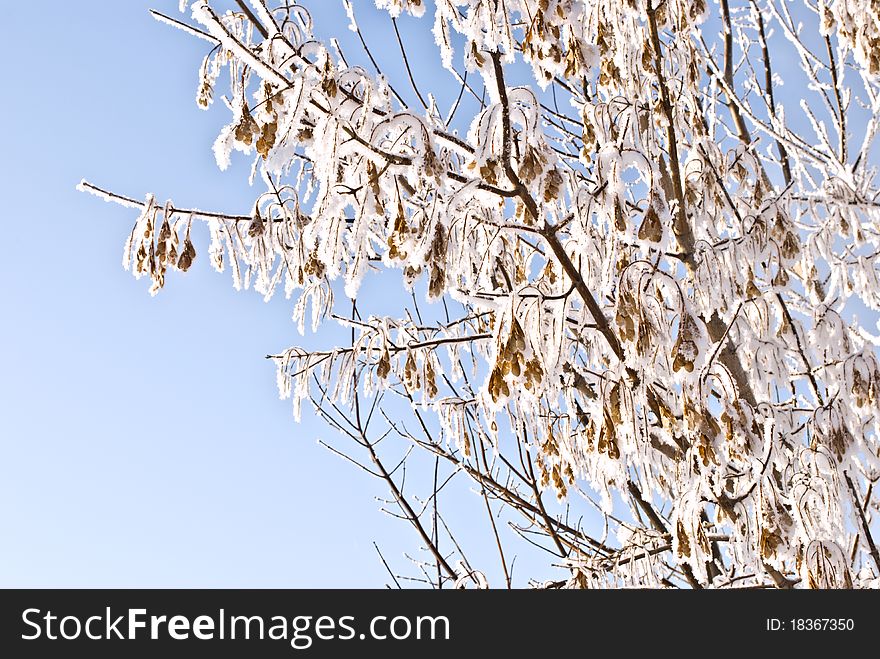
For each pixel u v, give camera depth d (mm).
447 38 2914
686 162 4055
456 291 3348
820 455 3441
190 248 3455
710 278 3721
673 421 3273
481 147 2859
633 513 4270
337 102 2764
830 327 4000
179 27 2926
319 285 3744
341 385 4184
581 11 2930
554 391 3043
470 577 4441
